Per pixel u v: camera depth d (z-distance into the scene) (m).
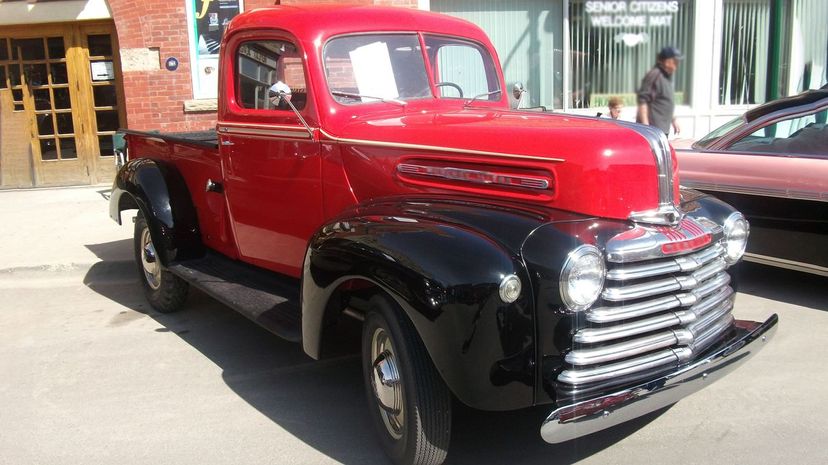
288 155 4.01
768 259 5.28
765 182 5.20
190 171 5.07
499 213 2.96
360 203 3.58
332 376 4.28
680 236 2.97
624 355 2.80
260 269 4.71
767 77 9.96
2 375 4.39
